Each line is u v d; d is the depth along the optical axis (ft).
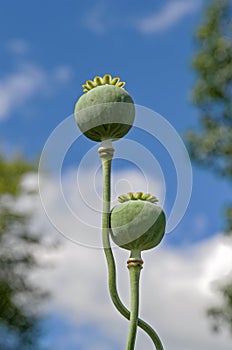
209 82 17.24
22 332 23.03
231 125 17.06
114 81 2.91
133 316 2.82
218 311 15.88
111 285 2.84
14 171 24.30
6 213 23.61
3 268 23.44
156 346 2.83
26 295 23.29
